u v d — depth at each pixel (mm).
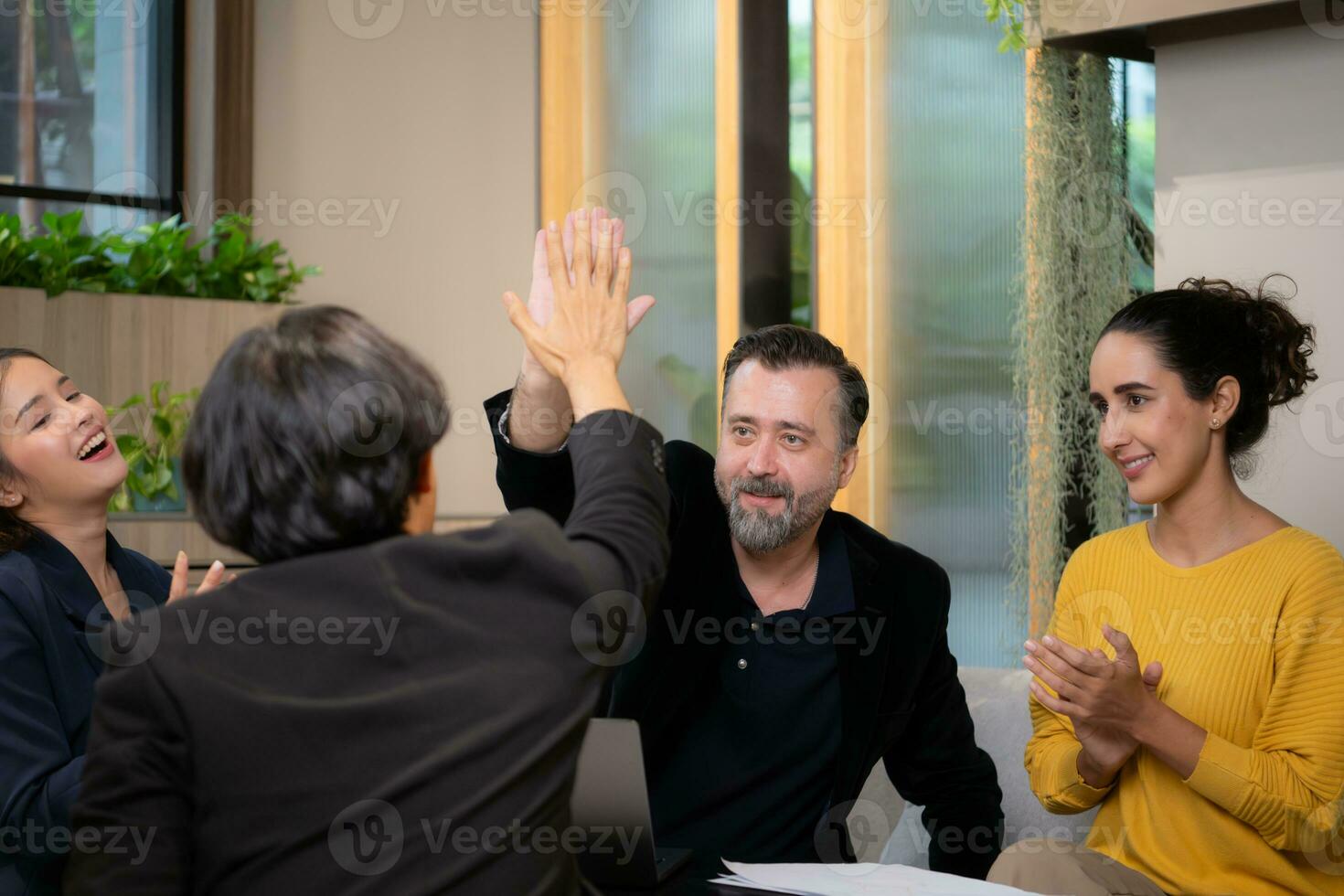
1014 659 3293
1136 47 2922
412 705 848
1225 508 1592
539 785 866
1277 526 1589
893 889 1205
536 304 1161
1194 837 1503
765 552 1610
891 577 1729
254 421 900
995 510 3359
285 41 4363
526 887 851
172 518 3086
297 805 831
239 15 4203
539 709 864
